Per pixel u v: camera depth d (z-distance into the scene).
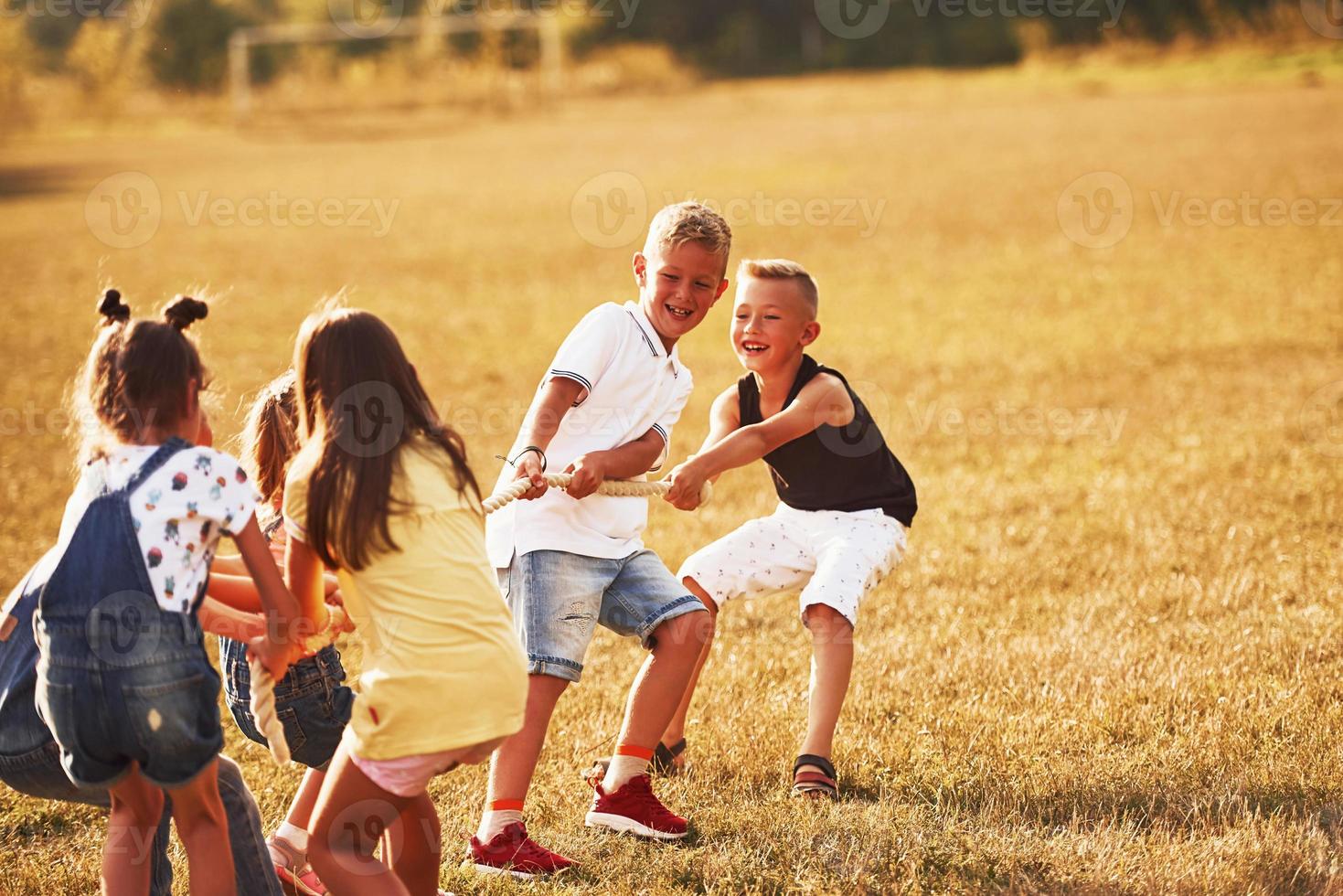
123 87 75.31
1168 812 5.83
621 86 84.25
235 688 5.48
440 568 4.67
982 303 21.66
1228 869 5.19
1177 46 75.12
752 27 97.50
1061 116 50.09
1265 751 6.38
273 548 5.41
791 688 7.67
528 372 17.83
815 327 6.64
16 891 5.57
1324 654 7.66
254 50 88.19
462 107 76.50
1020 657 7.89
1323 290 20.92
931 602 9.16
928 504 11.76
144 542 4.44
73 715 4.42
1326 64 62.78
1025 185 33.53
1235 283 21.92
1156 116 47.22
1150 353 17.72
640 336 6.18
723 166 40.50
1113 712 6.98
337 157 49.06
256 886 4.85
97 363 4.66
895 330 19.91
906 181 35.50
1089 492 11.84
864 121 54.16
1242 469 12.23
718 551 6.76
